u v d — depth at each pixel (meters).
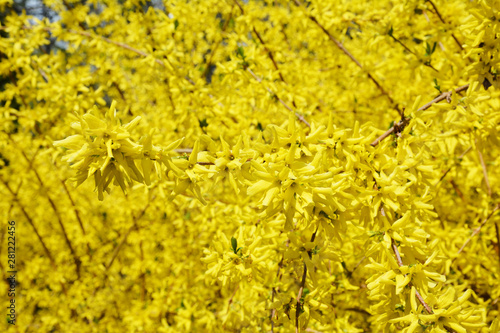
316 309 1.50
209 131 2.62
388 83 3.12
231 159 1.26
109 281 3.45
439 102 1.57
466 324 1.01
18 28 2.81
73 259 3.57
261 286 1.93
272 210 1.15
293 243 1.37
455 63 2.19
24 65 2.76
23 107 3.18
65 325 3.19
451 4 2.34
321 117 2.95
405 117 1.40
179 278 3.18
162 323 3.10
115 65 3.19
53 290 3.46
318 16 2.75
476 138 1.78
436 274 1.07
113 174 1.08
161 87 3.19
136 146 1.03
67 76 2.71
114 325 3.40
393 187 1.20
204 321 2.51
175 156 1.28
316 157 1.11
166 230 3.28
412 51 2.24
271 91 2.30
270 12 3.14
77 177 1.07
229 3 3.07
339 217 1.25
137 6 2.97
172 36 2.88
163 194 2.49
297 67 3.12
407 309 1.11
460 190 3.01
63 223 3.48
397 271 1.12
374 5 2.90
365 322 2.70
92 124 1.00
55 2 2.93
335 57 3.11
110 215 3.58
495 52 1.51
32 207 3.29
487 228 2.67
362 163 1.32
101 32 2.96
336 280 2.25
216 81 2.85
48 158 3.11
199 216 2.51
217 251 1.53
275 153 1.20
